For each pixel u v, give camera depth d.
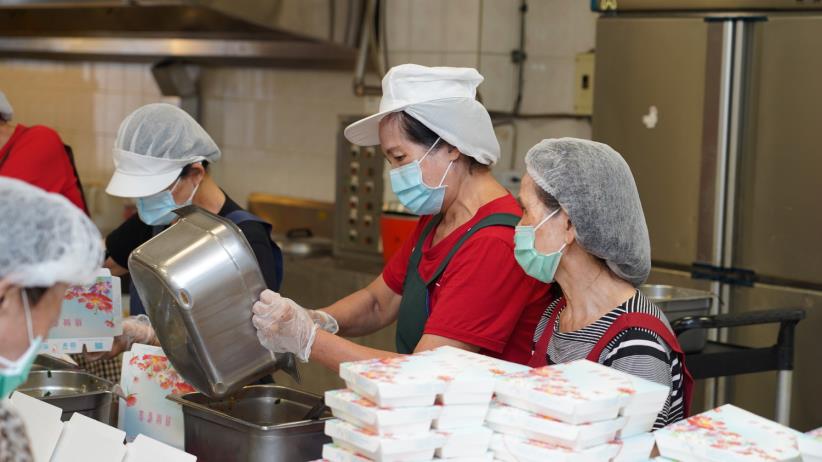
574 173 1.84
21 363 1.32
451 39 4.36
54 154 2.98
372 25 4.57
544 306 2.15
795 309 2.90
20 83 6.19
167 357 1.97
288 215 5.23
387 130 2.15
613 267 1.89
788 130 3.45
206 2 3.84
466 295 2.02
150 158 2.44
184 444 1.91
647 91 3.74
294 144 5.21
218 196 2.54
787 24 3.42
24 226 1.29
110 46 5.59
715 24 3.54
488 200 2.14
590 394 1.48
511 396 1.51
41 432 1.88
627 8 3.80
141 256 1.85
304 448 1.75
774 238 3.51
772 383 3.52
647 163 3.77
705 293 3.03
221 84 5.47
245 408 2.00
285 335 1.89
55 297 1.35
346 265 4.45
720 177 3.57
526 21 4.44
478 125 2.12
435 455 1.50
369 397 1.48
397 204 4.42
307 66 5.02
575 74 4.29
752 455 1.42
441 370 1.55
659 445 1.51
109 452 1.80
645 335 1.84
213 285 1.82
